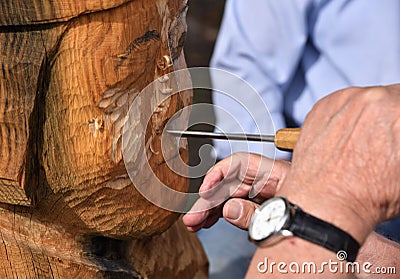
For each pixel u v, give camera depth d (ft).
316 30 6.99
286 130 3.53
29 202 3.58
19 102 3.48
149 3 3.59
